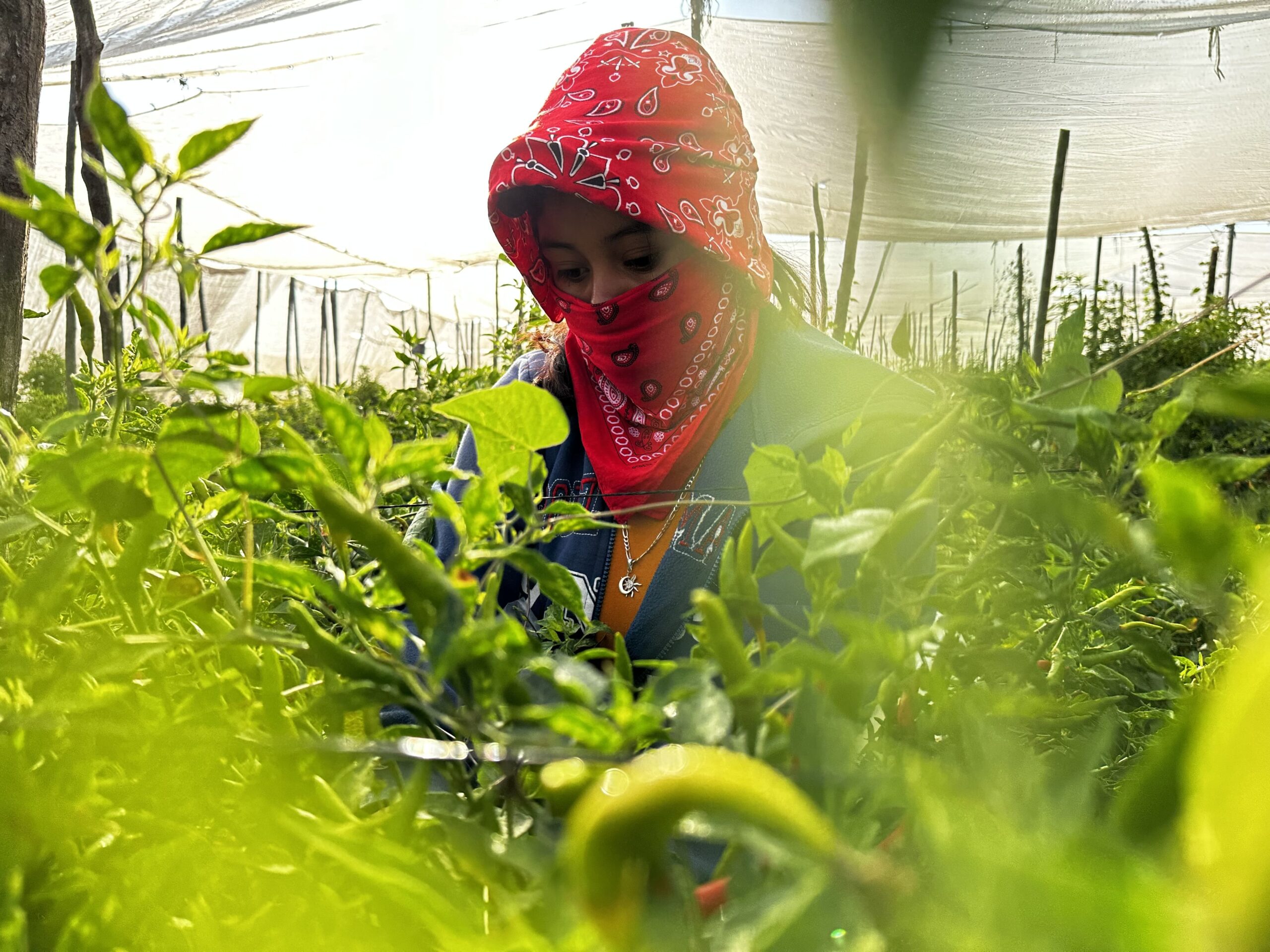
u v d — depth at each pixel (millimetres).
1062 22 6984
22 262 3092
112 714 480
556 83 1741
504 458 505
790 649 347
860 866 242
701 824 290
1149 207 11906
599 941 264
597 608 1512
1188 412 439
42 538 764
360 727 548
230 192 13070
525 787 488
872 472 566
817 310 2055
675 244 1561
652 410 1569
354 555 913
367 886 344
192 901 410
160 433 469
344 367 30266
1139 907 181
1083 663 680
